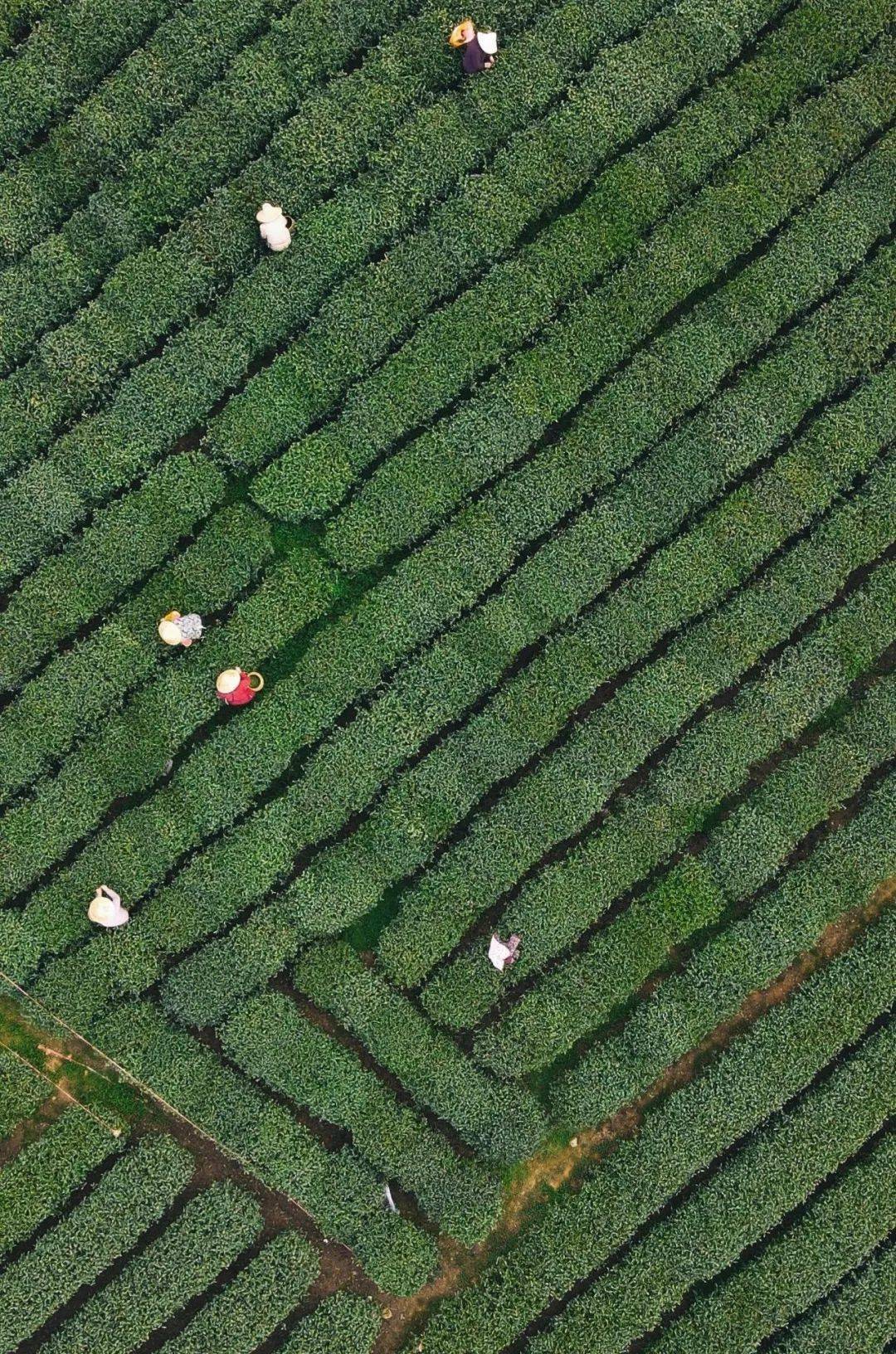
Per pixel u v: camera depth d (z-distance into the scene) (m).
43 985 19.94
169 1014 20.27
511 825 20.56
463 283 21.39
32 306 20.78
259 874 20.23
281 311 20.77
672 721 20.88
